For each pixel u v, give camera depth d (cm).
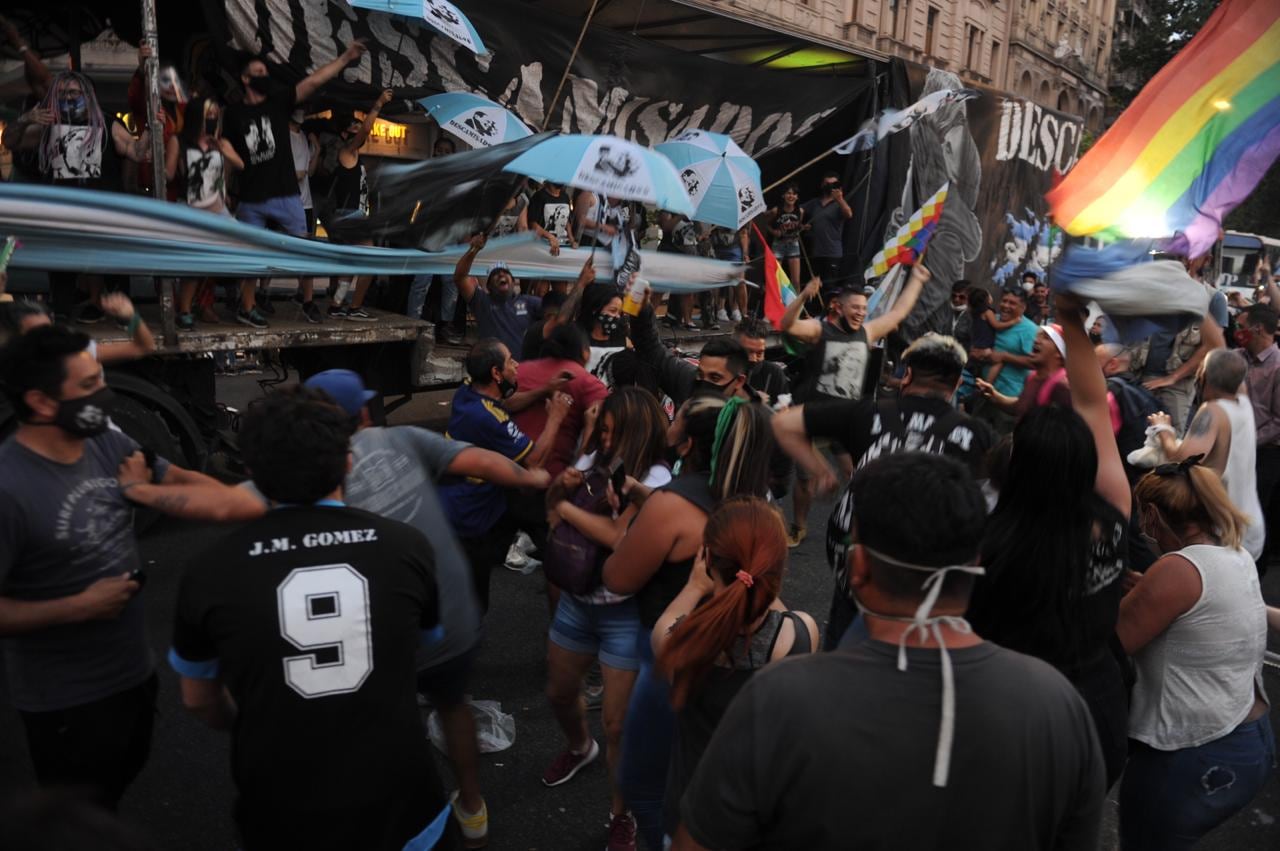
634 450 302
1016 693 135
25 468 224
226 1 593
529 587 529
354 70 665
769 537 201
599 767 356
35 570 227
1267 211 2645
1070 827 142
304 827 188
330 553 191
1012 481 216
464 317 767
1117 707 225
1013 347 750
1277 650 474
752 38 992
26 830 82
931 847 131
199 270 530
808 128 933
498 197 642
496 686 417
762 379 550
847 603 298
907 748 131
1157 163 211
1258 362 568
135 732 251
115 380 524
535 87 759
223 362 1009
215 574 185
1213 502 245
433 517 269
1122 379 508
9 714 365
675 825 215
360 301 677
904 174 1027
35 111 564
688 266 880
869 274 897
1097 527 215
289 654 183
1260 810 356
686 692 203
